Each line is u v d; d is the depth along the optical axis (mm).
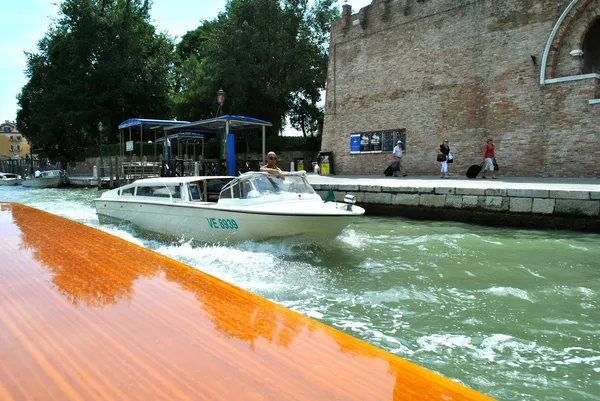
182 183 7730
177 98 38062
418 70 19047
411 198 11523
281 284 4969
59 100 35031
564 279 5246
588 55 15445
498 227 9672
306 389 695
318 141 35031
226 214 6785
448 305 4281
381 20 20391
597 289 4812
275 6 30391
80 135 39906
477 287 4895
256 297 1192
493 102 16531
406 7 19266
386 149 20531
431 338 3504
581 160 14258
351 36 21922
